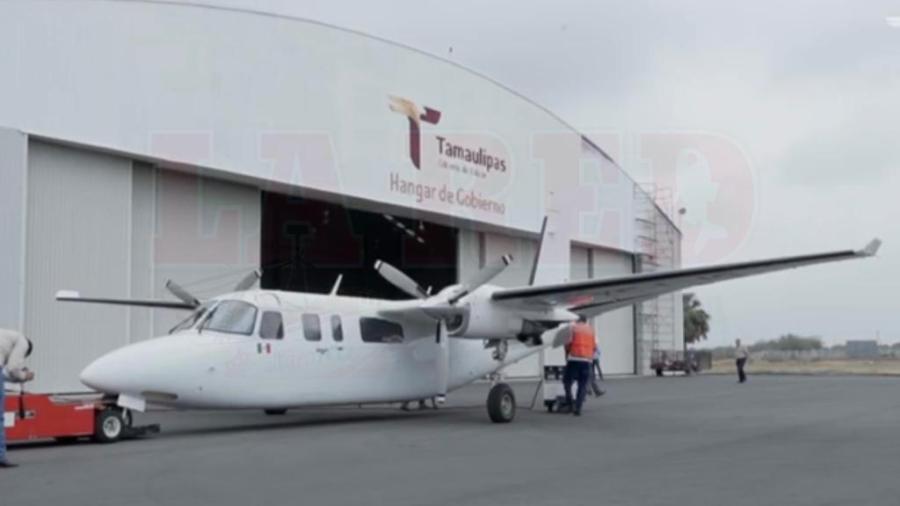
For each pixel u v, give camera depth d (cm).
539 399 2250
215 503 746
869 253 1265
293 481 862
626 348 4450
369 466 969
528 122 3569
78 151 2052
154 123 2166
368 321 1552
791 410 1844
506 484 845
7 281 1864
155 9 2175
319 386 1444
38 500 759
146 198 2217
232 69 2344
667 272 1427
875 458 1039
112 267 2109
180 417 1675
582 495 784
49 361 1977
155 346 1255
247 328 1353
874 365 7031
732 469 947
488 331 1562
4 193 1870
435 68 3069
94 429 1191
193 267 2328
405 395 1614
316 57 2591
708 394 2511
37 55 1945
